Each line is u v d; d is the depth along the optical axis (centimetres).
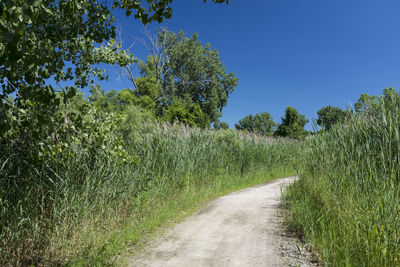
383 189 424
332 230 473
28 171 446
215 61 4044
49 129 336
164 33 3550
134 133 892
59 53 312
